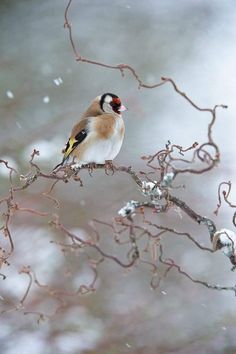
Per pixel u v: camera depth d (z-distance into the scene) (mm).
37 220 15023
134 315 14906
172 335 14828
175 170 5879
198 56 22219
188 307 15391
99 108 9477
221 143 19422
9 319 14055
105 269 15516
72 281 14727
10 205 6801
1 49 21812
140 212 6180
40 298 14156
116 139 9273
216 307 15547
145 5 23109
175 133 19797
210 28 23109
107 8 22953
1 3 22766
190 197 16562
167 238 16406
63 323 14273
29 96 20016
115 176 17172
